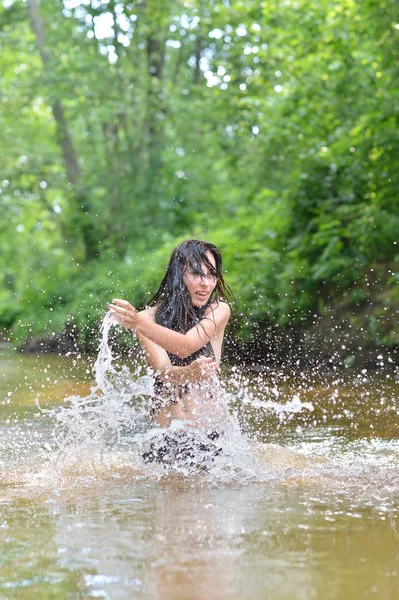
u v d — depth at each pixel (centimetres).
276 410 482
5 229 2258
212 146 1522
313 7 1006
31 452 358
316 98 1032
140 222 1579
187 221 1581
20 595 158
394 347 805
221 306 336
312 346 875
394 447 354
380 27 882
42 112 2091
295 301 945
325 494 255
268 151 1159
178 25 1547
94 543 195
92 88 1560
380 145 908
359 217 952
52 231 2152
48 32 1630
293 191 1010
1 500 251
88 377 791
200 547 190
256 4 1131
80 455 333
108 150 1686
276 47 1123
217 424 322
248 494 256
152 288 1314
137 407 388
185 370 310
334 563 177
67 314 1419
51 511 233
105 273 1444
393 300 828
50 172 1898
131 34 1563
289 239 1034
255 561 179
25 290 1705
